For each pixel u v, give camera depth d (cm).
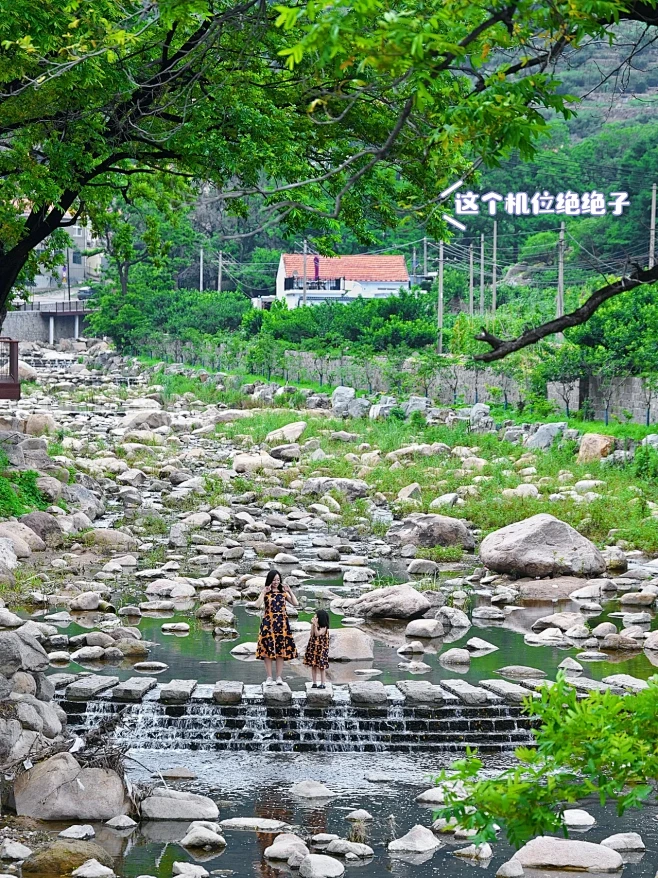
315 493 3519
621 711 546
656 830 1131
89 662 1697
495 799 525
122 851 1039
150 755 1361
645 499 3203
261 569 2505
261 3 940
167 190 2695
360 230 1928
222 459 4253
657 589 2289
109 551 2661
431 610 2136
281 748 1395
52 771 1148
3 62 1484
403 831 1108
